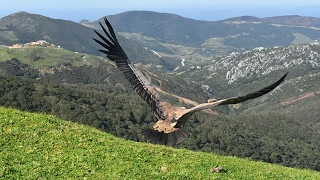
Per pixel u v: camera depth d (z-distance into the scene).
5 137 16.56
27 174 13.59
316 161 92.06
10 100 76.56
